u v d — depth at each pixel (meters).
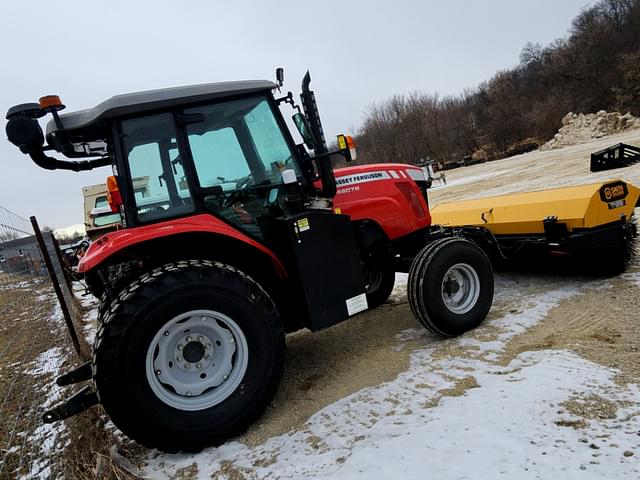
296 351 3.93
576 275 4.42
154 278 2.56
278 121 3.34
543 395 2.43
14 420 3.46
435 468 2.04
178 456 2.61
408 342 3.63
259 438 2.66
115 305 2.51
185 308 2.56
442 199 13.80
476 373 2.87
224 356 2.74
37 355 5.23
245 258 3.21
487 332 3.49
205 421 2.59
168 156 2.96
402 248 4.27
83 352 4.80
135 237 2.65
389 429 2.44
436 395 2.69
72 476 2.52
